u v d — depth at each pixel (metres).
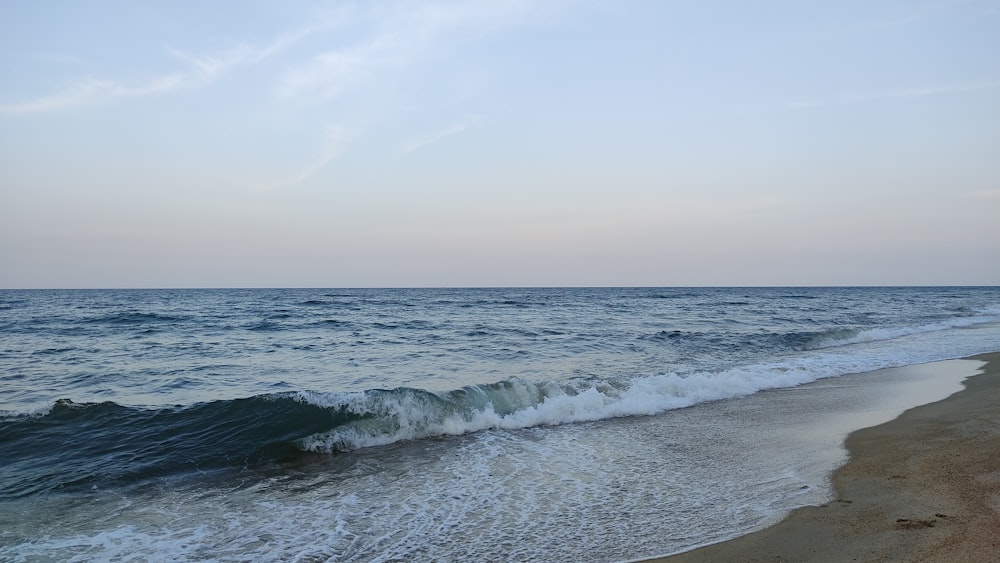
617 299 71.81
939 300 69.50
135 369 16.23
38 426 9.25
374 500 6.76
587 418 10.98
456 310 46.41
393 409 10.02
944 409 10.43
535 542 5.44
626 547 5.25
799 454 8.09
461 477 7.57
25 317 35.06
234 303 58.16
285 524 6.06
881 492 6.19
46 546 5.54
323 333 27.17
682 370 16.44
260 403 10.05
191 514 6.39
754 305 55.22
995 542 4.70
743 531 5.45
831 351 21.19
